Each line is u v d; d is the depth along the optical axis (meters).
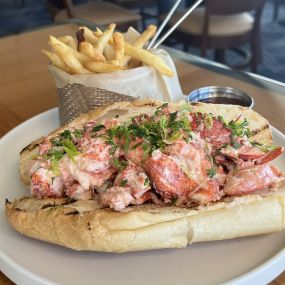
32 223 0.20
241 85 0.36
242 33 0.72
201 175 0.21
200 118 0.23
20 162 0.25
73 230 0.20
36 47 0.44
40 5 1.23
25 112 0.33
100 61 0.30
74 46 0.33
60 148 0.22
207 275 0.19
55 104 0.34
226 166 0.22
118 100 0.29
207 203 0.20
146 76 0.30
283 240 0.21
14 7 1.23
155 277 0.19
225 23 0.73
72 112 0.30
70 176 0.22
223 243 0.21
